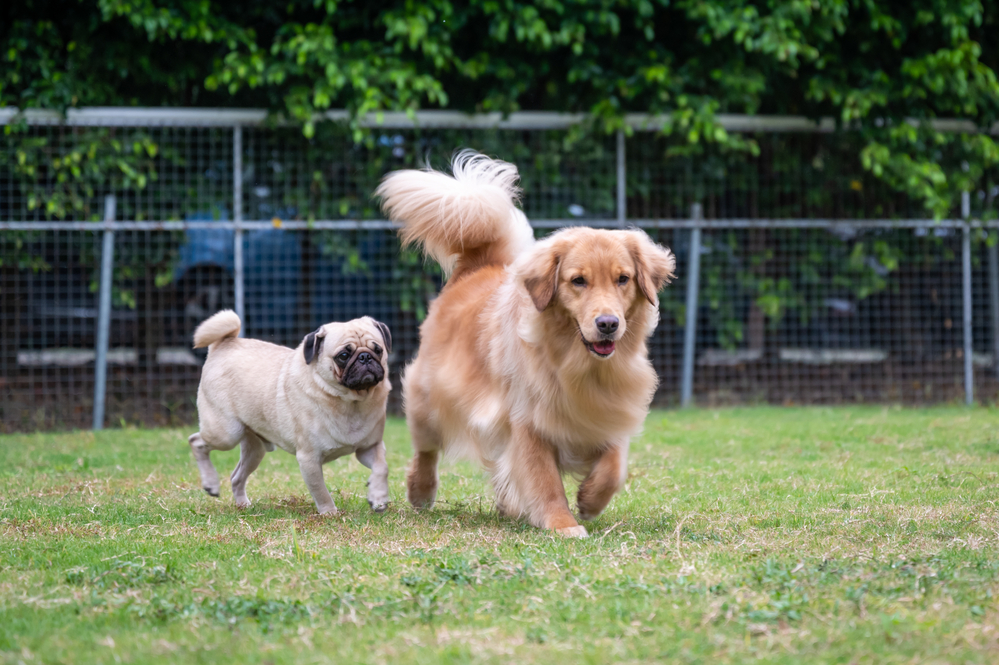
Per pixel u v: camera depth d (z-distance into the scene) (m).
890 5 10.41
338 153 9.93
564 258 4.38
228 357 5.22
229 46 9.55
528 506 4.51
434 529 4.37
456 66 9.94
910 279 10.80
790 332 10.84
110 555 3.87
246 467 5.22
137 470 6.44
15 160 9.39
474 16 9.93
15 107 9.48
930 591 3.05
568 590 3.18
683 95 9.84
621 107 10.42
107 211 9.27
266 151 9.86
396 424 9.34
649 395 4.68
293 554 3.82
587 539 4.07
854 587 3.10
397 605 3.04
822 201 10.79
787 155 10.69
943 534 4.00
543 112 10.23
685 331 10.28
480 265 5.73
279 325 9.92
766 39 9.45
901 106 10.50
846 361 10.85
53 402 9.62
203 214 9.81
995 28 11.20
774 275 10.80
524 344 4.54
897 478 5.64
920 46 10.73
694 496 5.22
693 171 10.45
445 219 5.61
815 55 9.66
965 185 10.48
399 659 2.56
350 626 2.85
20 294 9.62
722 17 9.60
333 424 4.75
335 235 9.94
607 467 4.52
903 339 10.85
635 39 10.38
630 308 4.48
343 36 10.15
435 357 5.27
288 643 2.71
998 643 2.58
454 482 6.08
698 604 3.00
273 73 9.31
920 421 8.61
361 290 10.12
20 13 9.59
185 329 9.98
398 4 9.60
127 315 9.96
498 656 2.56
